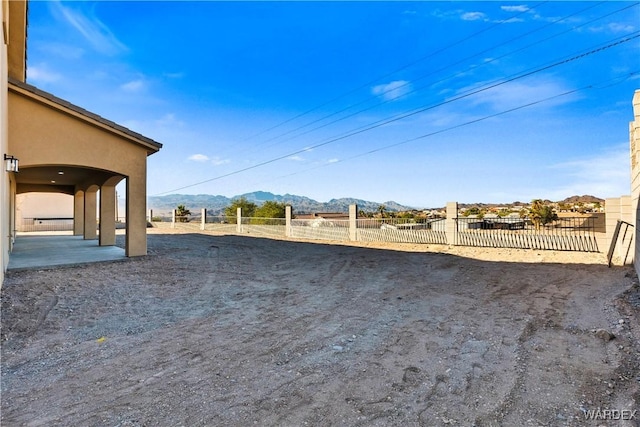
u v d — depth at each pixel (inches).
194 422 102.7
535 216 566.9
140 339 176.4
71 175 486.3
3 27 267.4
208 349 162.9
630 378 124.3
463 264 410.0
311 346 165.9
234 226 1002.7
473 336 175.9
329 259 465.4
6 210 328.2
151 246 567.2
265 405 112.3
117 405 112.9
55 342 171.0
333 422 102.0
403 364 143.8
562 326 186.9
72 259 392.8
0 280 246.4
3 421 103.5
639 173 274.1
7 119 299.7
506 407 108.7
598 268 358.3
